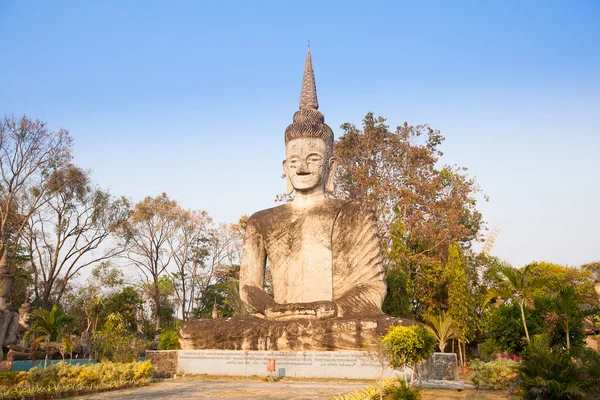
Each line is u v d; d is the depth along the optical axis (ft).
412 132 112.78
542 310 65.92
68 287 140.56
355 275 57.88
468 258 112.37
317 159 62.13
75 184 121.49
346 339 47.44
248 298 57.93
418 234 104.12
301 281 58.85
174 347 79.00
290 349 48.88
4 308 50.75
